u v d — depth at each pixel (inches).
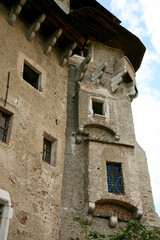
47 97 627.2
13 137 518.6
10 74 564.7
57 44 702.5
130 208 632.4
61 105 652.7
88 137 693.3
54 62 684.7
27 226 481.7
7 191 473.4
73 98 753.6
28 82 632.4
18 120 540.7
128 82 828.6
